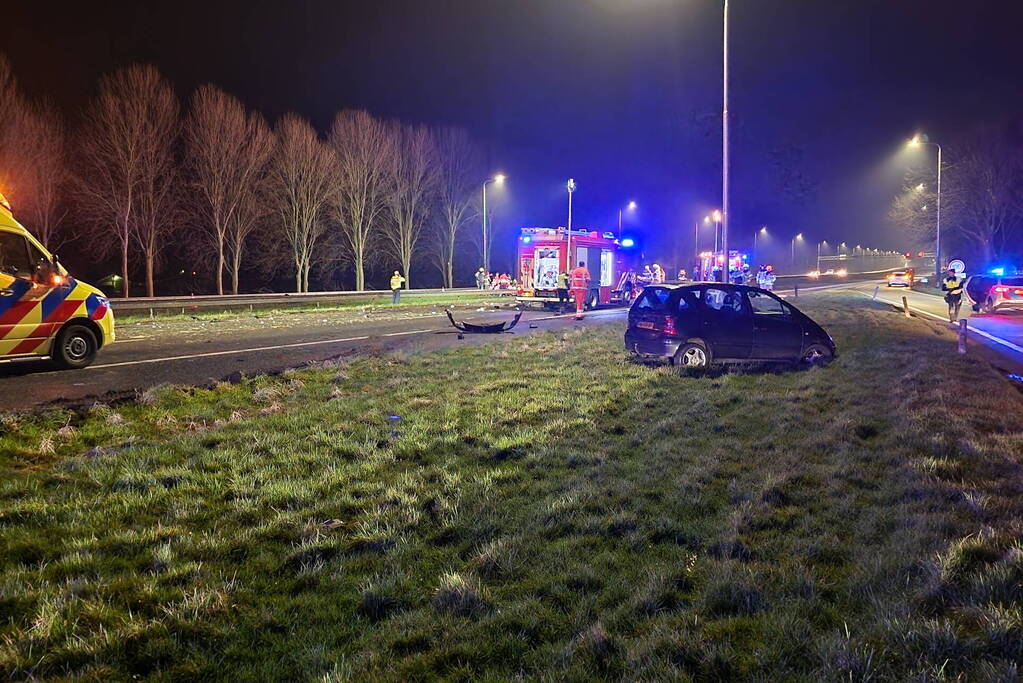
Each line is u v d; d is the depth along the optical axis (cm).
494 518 505
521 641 337
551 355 1334
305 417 802
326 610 377
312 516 507
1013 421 766
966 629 321
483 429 754
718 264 4978
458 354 1355
